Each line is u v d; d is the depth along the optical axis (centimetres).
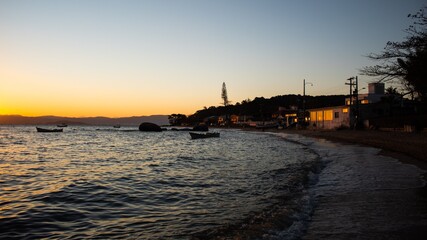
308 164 2039
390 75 1424
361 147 3045
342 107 6209
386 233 708
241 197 1209
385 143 2961
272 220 854
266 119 13112
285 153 3038
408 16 1326
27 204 1142
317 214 891
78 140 6269
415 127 4166
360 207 934
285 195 1185
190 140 6056
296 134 6378
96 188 1444
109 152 3528
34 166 2297
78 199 1226
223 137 6956
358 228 750
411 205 938
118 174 1877
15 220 935
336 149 2972
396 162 1878
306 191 1216
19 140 6269
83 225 895
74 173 1933
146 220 938
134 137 7488
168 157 2909
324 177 1511
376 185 1235
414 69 1338
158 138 6975
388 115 5716
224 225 852
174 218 949
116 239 774
